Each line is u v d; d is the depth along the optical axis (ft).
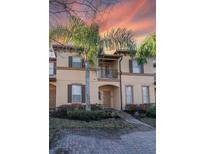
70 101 59.82
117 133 61.41
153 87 64.69
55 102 58.95
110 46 62.28
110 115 61.57
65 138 58.65
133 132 62.44
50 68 59.16
